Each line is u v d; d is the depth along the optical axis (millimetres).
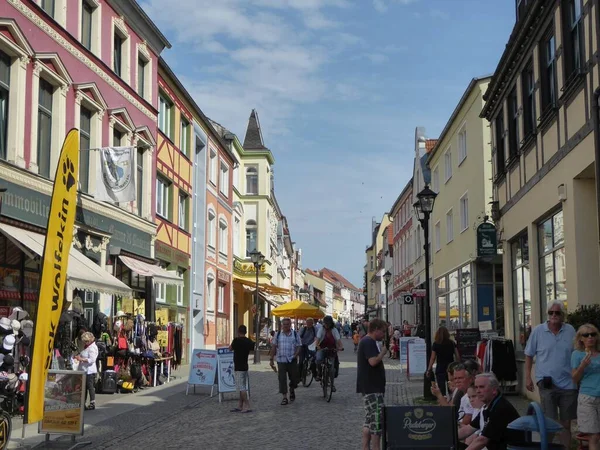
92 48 20781
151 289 25344
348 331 96625
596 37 11336
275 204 61688
